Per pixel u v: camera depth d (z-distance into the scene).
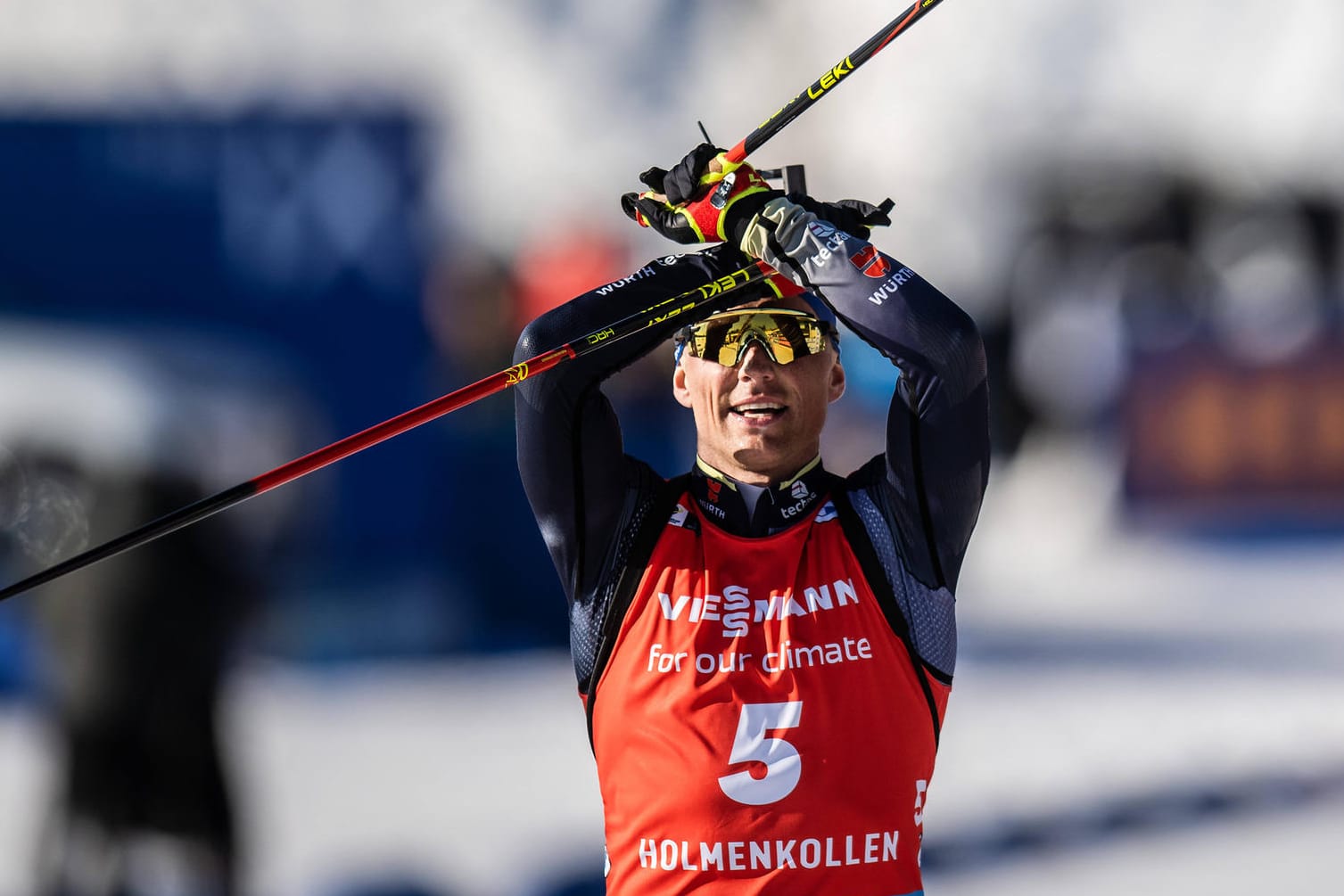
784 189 11.30
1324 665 32.97
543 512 10.66
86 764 19.69
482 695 30.58
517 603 34.66
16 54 42.69
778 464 10.34
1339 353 46.56
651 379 32.44
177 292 34.03
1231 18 58.72
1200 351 46.78
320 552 33.56
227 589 20.39
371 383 34.59
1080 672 32.66
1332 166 57.88
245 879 20.48
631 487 10.67
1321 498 46.50
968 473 10.27
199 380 29.31
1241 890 20.73
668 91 56.16
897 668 10.09
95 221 33.94
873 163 57.97
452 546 34.66
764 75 56.97
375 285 34.75
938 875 21.58
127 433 25.95
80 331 29.95
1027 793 25.05
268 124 34.38
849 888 9.85
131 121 34.06
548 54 55.31
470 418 34.41
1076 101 58.31
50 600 19.91
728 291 10.30
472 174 54.09
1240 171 58.06
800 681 9.96
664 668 10.09
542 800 24.80
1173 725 28.81
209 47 44.47
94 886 19.86
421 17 52.62
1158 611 38.44
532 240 52.28
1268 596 39.69
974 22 58.53
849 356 39.69
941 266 56.69
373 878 21.31
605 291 10.87
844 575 10.22
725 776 9.87
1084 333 47.66
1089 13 59.06
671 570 10.30
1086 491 47.19
